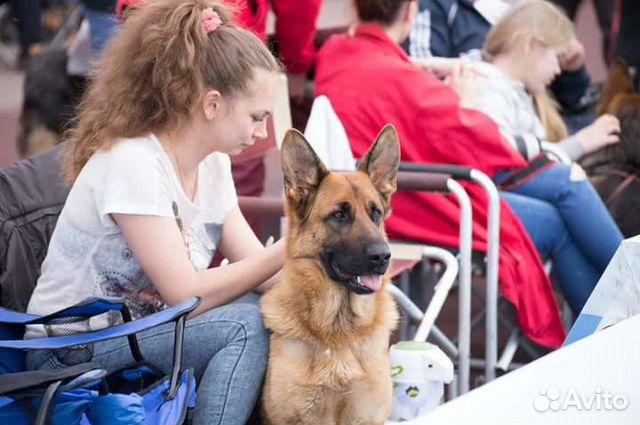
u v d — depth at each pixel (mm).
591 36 13688
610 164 7723
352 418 4719
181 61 4402
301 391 4559
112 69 4539
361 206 4676
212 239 4926
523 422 3154
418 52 8898
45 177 4930
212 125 4535
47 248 4816
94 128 4539
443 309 9078
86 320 4320
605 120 7656
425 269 7219
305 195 4719
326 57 6980
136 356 4266
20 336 4387
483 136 6609
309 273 4594
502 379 3160
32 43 14070
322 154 6125
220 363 4367
